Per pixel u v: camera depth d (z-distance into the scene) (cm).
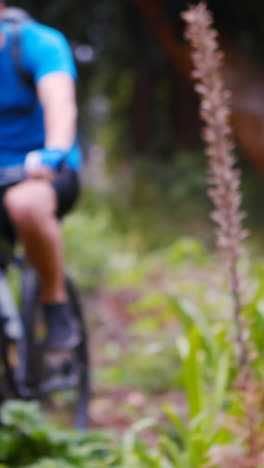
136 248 1577
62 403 559
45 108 412
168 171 1892
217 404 321
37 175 387
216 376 357
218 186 199
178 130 2091
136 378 611
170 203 1764
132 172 1950
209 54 191
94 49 1658
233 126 1373
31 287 496
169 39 1359
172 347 647
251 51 1356
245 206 1598
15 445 373
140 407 547
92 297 1023
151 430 483
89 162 1778
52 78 416
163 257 1209
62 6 1405
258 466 217
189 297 719
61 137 398
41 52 425
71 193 453
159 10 1322
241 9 1326
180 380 457
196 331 330
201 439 303
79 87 1698
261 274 455
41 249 437
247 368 221
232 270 210
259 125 1338
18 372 493
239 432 227
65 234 1197
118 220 1677
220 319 450
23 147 450
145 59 1802
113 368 657
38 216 424
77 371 528
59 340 471
